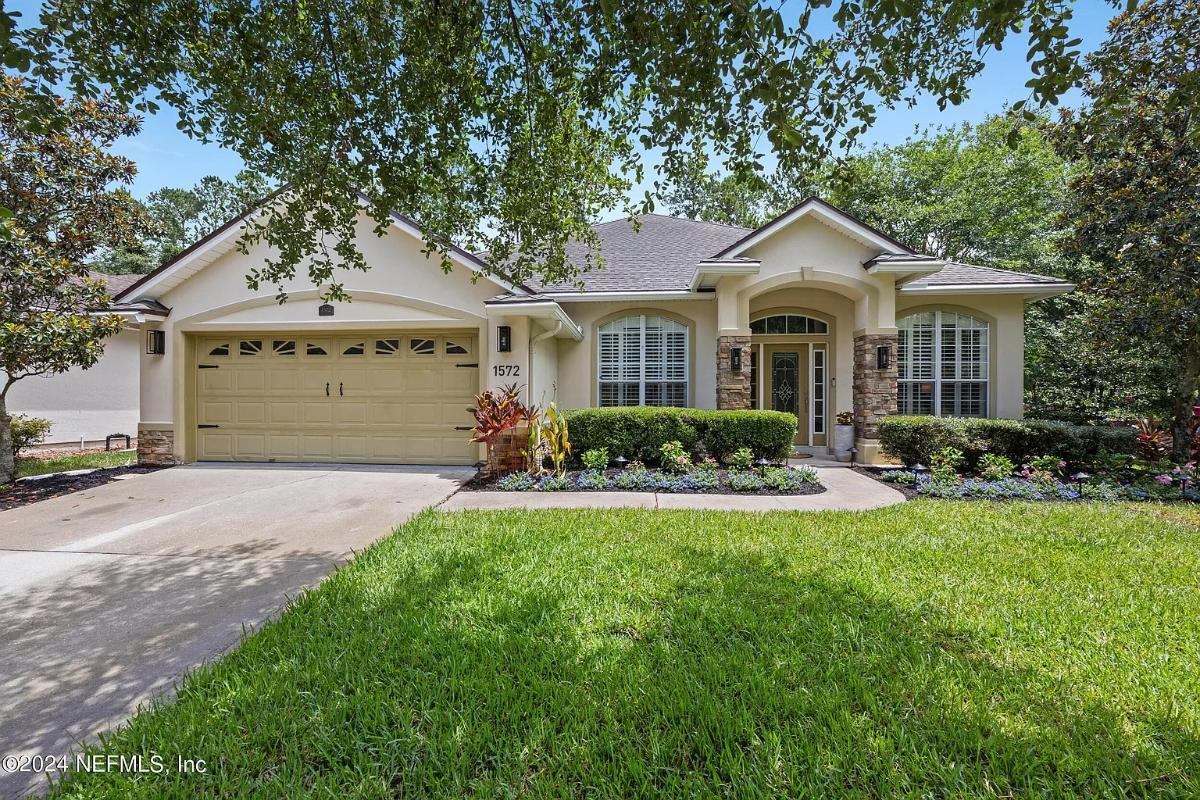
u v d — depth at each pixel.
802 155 4.19
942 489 7.44
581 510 6.24
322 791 1.95
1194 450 8.19
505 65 4.76
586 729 2.26
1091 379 12.34
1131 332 9.11
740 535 5.12
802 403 11.89
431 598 3.62
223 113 4.56
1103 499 7.08
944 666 2.74
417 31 4.36
